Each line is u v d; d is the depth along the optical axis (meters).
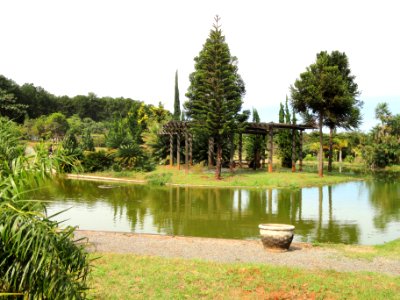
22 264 2.52
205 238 9.09
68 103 88.06
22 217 2.51
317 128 29.33
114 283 5.79
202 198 17.47
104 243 8.47
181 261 7.01
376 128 42.31
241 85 31.12
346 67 30.53
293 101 28.73
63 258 2.63
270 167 28.03
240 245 8.48
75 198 17.17
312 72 27.89
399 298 5.41
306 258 7.51
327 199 17.72
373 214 13.80
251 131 30.89
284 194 19.25
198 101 24.72
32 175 3.02
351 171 36.94
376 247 8.47
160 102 51.78
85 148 37.34
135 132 42.38
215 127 23.83
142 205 15.31
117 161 29.08
